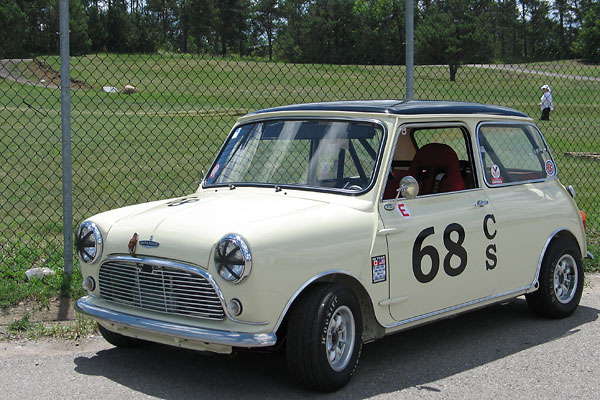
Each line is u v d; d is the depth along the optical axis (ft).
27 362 16.57
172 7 280.31
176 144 65.21
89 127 75.10
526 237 19.25
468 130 18.45
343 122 17.10
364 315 15.69
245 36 294.66
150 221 15.10
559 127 83.76
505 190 19.04
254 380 15.51
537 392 14.98
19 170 49.80
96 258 15.46
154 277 14.38
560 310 20.58
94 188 42.75
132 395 14.60
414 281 16.17
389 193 19.25
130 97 97.35
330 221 14.82
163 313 14.38
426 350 17.83
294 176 17.01
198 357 17.06
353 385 15.24
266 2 292.61
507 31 205.77
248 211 14.96
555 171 21.15
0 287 21.17
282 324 14.76
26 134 69.62
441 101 19.43
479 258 17.81
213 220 14.47
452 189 17.95
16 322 18.81
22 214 34.88
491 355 17.44
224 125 75.56
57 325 19.02
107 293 15.44
